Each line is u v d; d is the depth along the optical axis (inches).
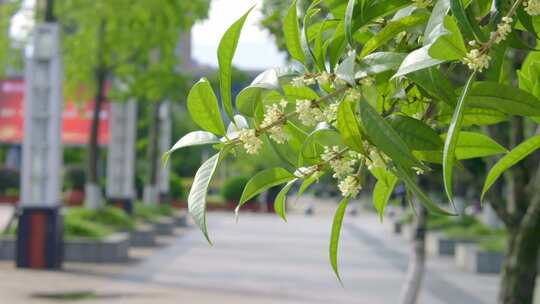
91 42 922.1
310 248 1022.4
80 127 1283.2
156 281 658.8
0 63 989.2
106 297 561.3
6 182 2026.3
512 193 289.0
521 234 275.7
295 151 82.0
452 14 70.9
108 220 971.9
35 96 683.4
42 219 702.5
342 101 72.3
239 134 76.9
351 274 754.2
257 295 593.3
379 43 79.4
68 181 1822.1
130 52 949.2
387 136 69.2
